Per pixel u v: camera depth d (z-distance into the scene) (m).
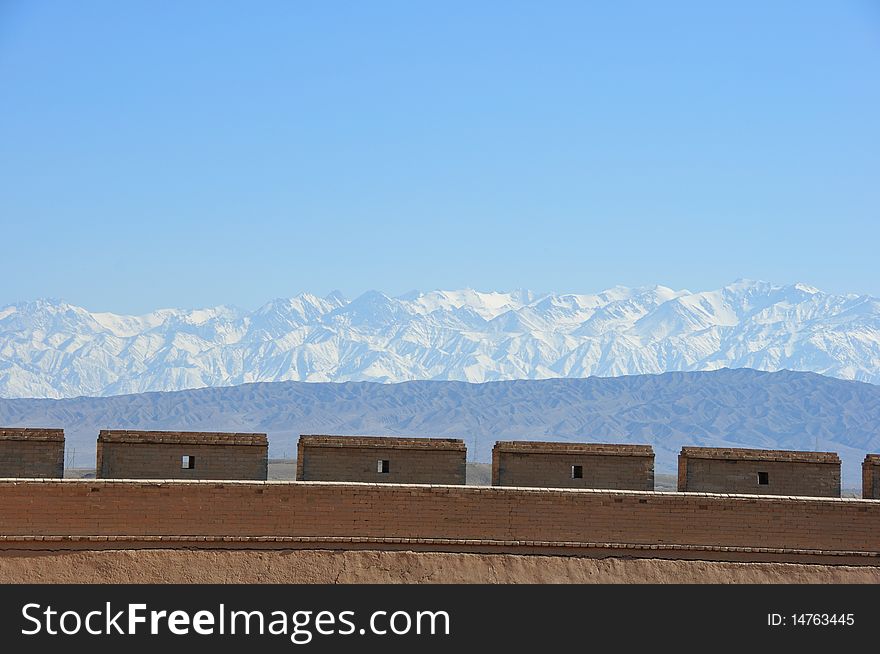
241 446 91.06
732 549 79.94
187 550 76.88
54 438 89.88
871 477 90.50
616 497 80.06
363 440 91.06
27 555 75.00
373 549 78.56
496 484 90.81
